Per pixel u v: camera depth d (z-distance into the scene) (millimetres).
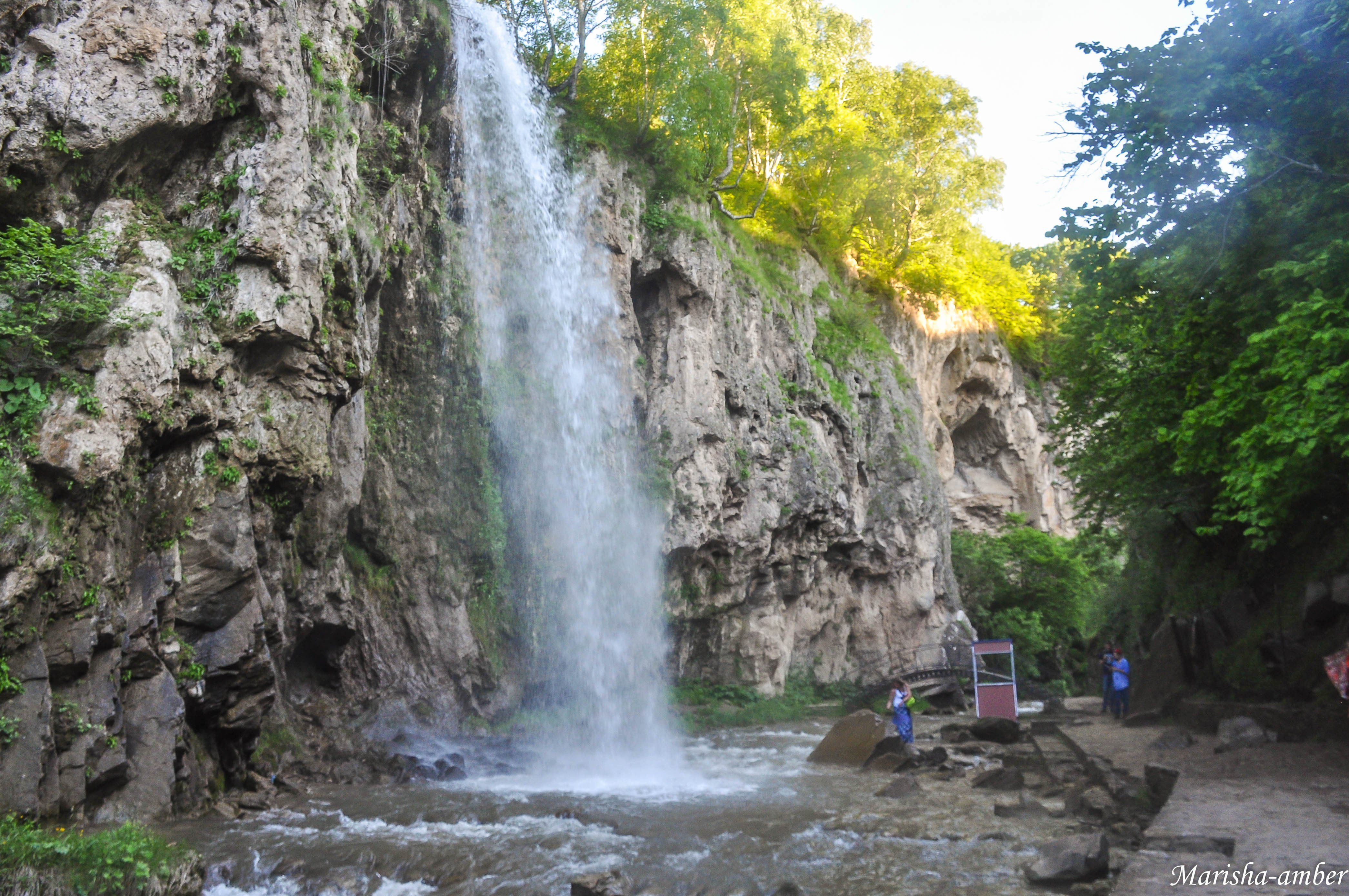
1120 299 17188
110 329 11258
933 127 44750
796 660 34438
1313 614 15344
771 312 34562
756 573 32062
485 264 23719
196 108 13344
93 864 8023
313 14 15914
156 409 11633
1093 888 8695
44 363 10680
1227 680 18469
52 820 9758
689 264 30500
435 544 20438
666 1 30172
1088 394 22922
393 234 18875
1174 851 8039
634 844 11141
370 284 17562
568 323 26516
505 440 23188
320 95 15531
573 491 25188
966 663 38062
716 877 9695
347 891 9109
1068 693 45438
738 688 30797
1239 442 12078
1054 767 16281
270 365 14141
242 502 13102
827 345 37969
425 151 21250
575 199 28156
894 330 44656
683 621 29312
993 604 46875
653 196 31359
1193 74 13977
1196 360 16656
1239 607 19922
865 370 39250
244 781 13617
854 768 18141
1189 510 21391
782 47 33562
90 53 12336
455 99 22219
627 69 31484
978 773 16625
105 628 10844
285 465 14266
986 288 53375
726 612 31141
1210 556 22562
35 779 9414
